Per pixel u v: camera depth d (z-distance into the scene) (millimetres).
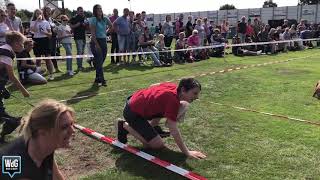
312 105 7555
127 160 4812
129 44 14055
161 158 4836
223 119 6531
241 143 5375
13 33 5270
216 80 10289
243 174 4391
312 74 11438
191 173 4285
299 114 6871
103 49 9633
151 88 4938
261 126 6145
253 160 4785
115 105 7574
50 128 2131
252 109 7215
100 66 9625
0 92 5383
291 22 34219
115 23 13500
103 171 4535
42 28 10656
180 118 5020
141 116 4922
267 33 18875
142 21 15094
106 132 5957
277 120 6477
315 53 18625
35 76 9820
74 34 12328
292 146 5258
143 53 13258
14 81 5324
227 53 18391
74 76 11164
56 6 28719
